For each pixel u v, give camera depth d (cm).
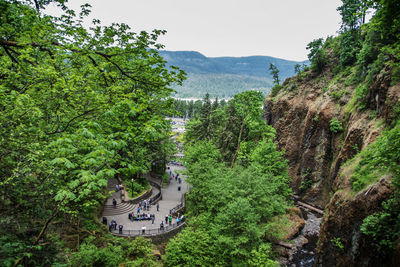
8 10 681
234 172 2450
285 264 2066
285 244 2300
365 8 890
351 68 3778
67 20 803
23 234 575
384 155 1173
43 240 633
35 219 671
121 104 715
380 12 840
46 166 728
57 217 1077
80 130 598
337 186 2044
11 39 760
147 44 804
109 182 3328
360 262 1476
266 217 2156
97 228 1898
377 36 2969
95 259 1401
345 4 3866
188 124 5206
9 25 734
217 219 1870
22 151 715
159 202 3206
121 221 2427
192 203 2730
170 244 1758
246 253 1608
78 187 670
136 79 885
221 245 1703
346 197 1748
